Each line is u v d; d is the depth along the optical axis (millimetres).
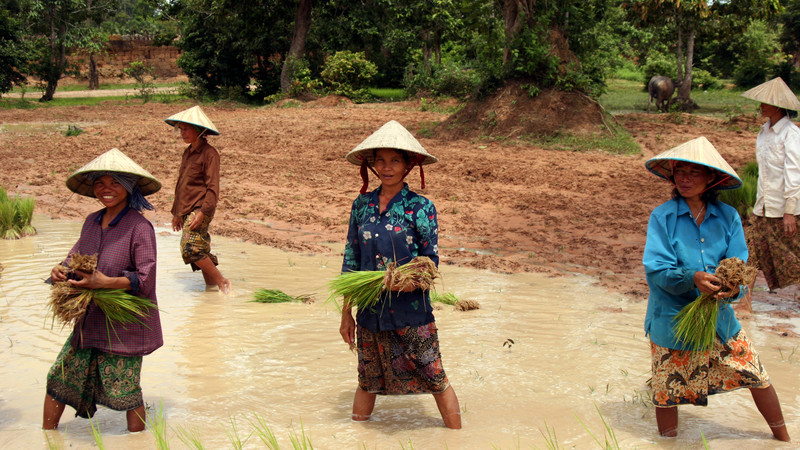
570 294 6871
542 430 3807
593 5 21797
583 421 3941
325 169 15211
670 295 3678
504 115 19406
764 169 6270
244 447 3568
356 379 4645
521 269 7906
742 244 3680
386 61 41969
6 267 7672
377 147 3650
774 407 3660
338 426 3877
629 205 11562
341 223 10625
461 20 33281
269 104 33312
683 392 3662
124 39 58875
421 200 3838
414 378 3842
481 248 9031
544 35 19422
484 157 16344
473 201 11969
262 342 5398
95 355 3752
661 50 40156
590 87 20219
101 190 3812
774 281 6375
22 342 5301
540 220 10602
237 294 6848
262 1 32938
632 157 16719
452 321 5965
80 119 27500
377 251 3812
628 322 5922
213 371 4770
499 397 4309
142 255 3793
